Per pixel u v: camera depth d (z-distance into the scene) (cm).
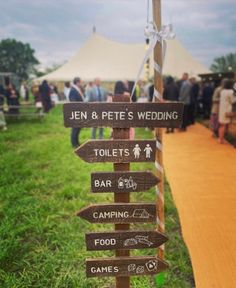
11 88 1455
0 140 943
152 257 248
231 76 1278
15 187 532
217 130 951
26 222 407
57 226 400
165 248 350
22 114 1363
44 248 351
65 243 359
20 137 997
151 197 494
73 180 580
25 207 448
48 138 991
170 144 882
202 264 314
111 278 302
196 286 282
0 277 301
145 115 225
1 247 338
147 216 240
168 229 392
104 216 239
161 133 260
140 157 229
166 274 302
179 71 1752
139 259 247
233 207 445
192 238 363
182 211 435
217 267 308
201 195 492
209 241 355
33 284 296
